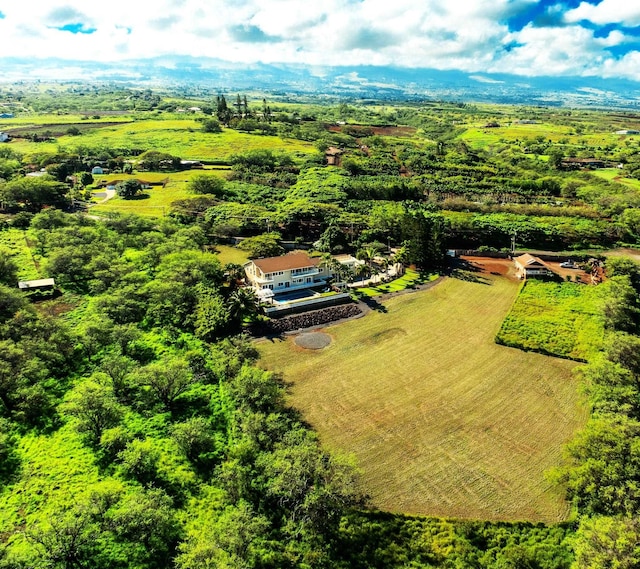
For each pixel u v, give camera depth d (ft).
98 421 168.86
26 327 215.92
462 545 138.31
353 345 245.65
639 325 258.37
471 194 549.95
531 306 289.94
